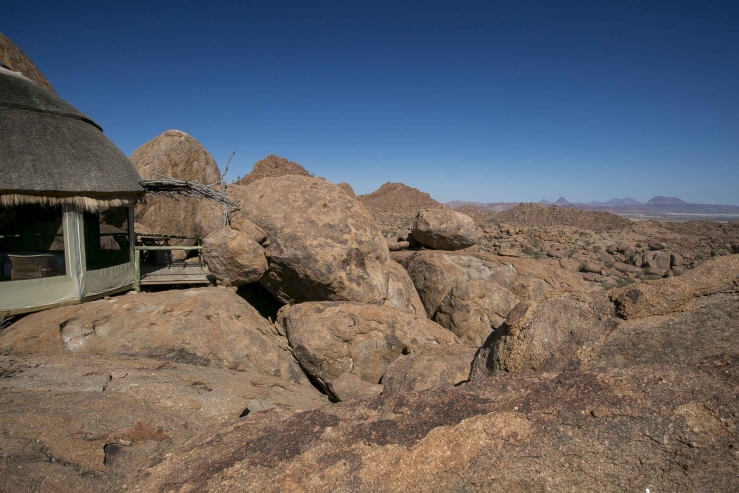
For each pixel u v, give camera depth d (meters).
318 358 8.03
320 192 10.98
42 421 4.23
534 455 3.10
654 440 3.01
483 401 3.61
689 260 31.45
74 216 8.70
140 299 8.06
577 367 4.03
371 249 10.55
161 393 5.60
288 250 9.92
